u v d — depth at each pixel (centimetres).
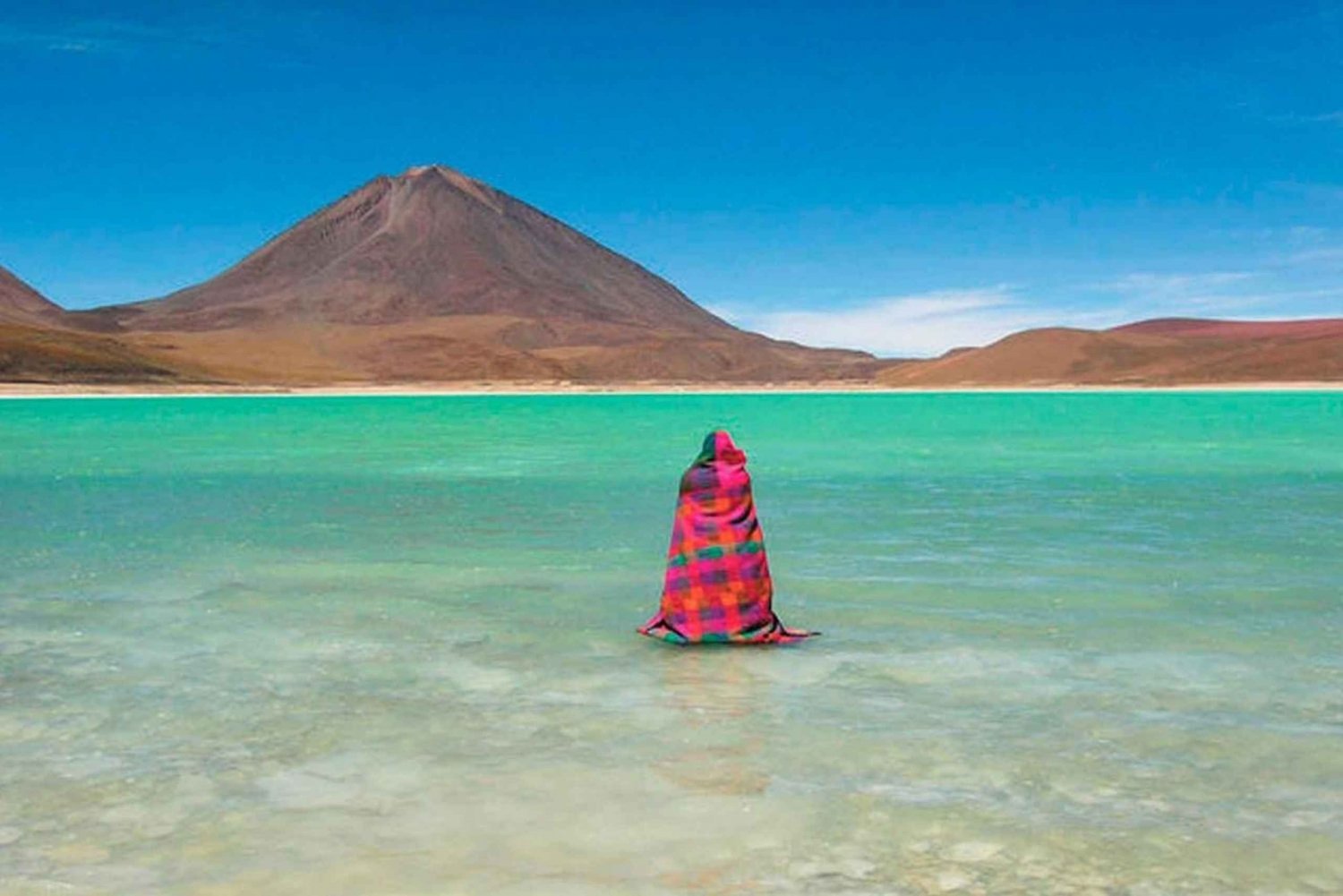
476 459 2362
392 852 420
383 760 516
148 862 413
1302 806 459
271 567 1019
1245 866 405
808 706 591
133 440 3123
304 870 406
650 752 523
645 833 435
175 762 515
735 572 730
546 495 1633
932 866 406
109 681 646
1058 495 1598
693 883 394
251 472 2058
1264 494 1605
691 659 694
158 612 829
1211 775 491
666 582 749
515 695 616
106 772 502
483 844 426
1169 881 395
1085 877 398
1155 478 1873
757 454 2489
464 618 811
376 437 3334
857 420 4603
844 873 402
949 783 483
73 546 1142
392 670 670
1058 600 857
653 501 1546
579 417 5059
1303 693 610
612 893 387
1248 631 752
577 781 488
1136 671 654
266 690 629
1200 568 984
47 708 595
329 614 823
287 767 508
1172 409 5716
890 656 695
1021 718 569
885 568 994
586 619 805
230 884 395
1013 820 445
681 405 7081
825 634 755
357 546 1138
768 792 475
